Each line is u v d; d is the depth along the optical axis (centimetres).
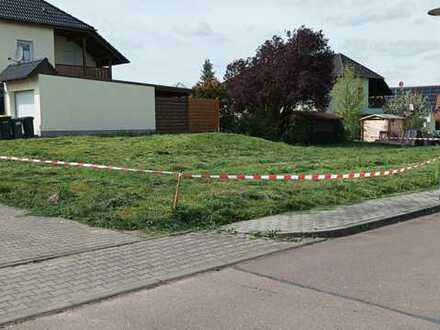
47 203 920
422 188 1258
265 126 3131
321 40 3053
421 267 598
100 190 1012
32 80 2203
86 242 698
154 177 1208
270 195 999
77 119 2317
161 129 2769
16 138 2014
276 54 3055
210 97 3497
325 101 3150
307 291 517
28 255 636
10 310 468
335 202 1013
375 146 3111
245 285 538
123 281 547
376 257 646
